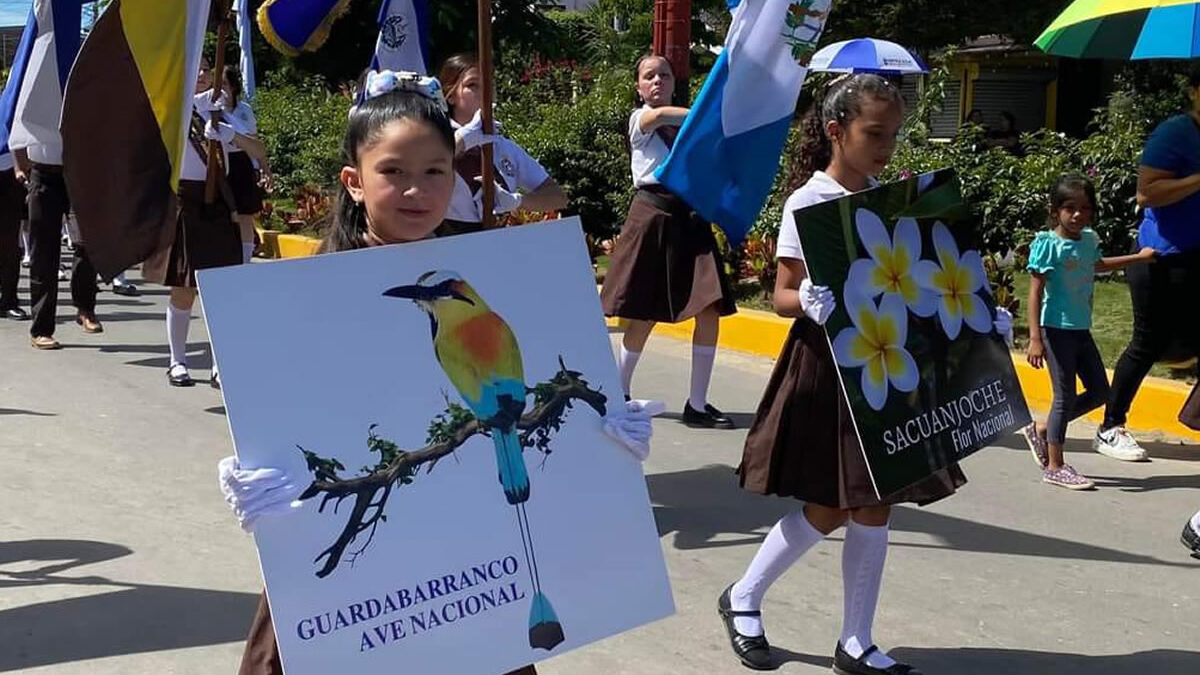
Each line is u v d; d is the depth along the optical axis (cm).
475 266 237
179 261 714
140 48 338
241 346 213
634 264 655
